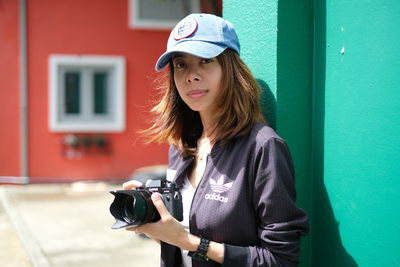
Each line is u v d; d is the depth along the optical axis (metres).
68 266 3.96
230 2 2.02
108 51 8.47
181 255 1.68
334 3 1.62
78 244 4.66
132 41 8.52
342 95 1.59
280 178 1.41
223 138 1.54
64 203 6.72
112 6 8.42
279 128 1.72
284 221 1.41
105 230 5.24
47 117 8.42
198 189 1.54
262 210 1.43
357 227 1.54
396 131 1.37
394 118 1.38
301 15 1.73
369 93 1.47
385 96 1.41
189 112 1.83
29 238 4.78
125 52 8.52
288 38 1.72
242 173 1.46
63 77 8.52
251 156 1.47
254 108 1.57
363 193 1.50
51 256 4.23
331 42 1.64
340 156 1.61
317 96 1.74
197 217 1.51
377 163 1.44
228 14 2.05
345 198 1.59
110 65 8.50
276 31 1.70
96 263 4.09
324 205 1.71
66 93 8.61
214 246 1.42
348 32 1.56
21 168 8.38
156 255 4.36
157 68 1.64
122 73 8.50
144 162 8.73
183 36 1.53
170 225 1.41
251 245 1.48
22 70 8.24
